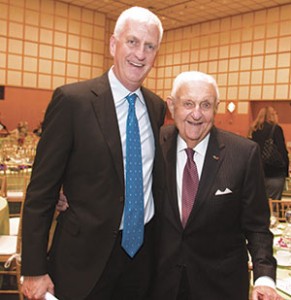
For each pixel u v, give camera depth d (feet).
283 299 5.23
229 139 5.69
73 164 5.07
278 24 33.81
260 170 5.55
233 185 5.38
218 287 5.50
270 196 16.14
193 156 5.62
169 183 5.63
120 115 5.30
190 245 5.49
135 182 5.27
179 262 5.52
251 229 5.54
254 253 5.38
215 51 38.55
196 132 5.44
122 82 5.31
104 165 5.00
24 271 4.92
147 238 5.72
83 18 38.24
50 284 5.06
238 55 36.70
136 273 5.67
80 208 5.14
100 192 5.03
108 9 38.14
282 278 6.37
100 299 5.43
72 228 5.16
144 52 5.10
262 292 4.94
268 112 16.61
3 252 9.84
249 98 36.01
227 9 35.35
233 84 37.14
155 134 5.64
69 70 37.91
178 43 42.06
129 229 5.30
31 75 35.88
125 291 5.74
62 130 4.88
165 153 5.80
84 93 5.04
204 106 5.40
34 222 4.90
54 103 4.97
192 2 34.06
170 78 43.04
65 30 37.29
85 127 4.95
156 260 5.78
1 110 34.78
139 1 34.96
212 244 5.50
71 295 5.15
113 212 5.08
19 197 15.72
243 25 36.24
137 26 5.04
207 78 5.47
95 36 39.19
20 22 34.86
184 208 5.54
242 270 5.64
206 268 5.46
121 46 5.14
